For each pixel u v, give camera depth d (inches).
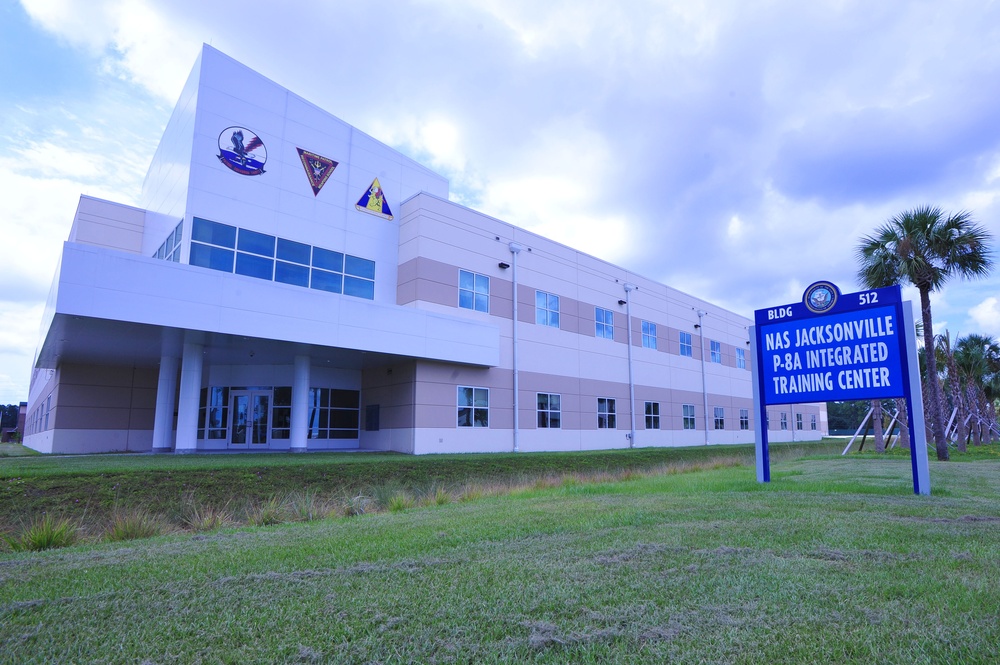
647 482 543.2
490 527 281.7
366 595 172.9
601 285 1320.1
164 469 516.4
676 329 1556.3
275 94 888.3
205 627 150.1
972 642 132.3
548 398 1142.3
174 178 868.0
